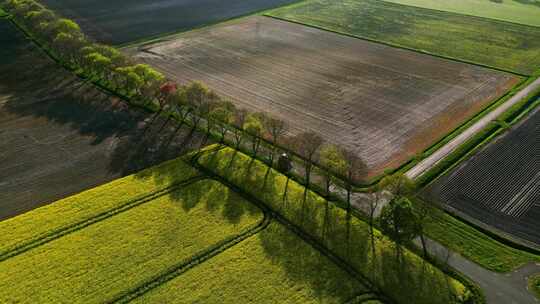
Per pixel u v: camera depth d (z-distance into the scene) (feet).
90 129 289.33
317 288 180.55
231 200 227.61
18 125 292.20
